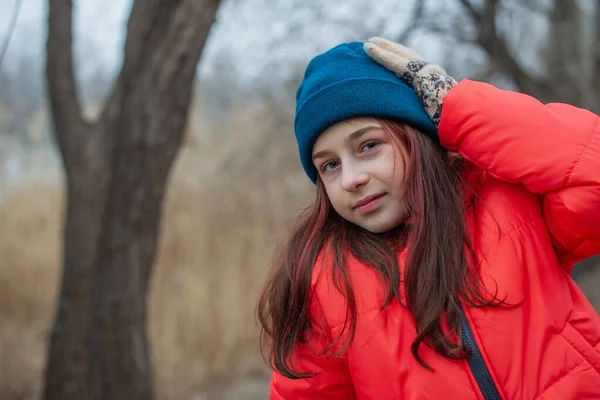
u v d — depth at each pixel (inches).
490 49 166.7
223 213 240.2
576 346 49.4
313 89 55.1
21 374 188.9
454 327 49.1
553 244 54.3
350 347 52.2
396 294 50.9
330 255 55.7
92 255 114.0
